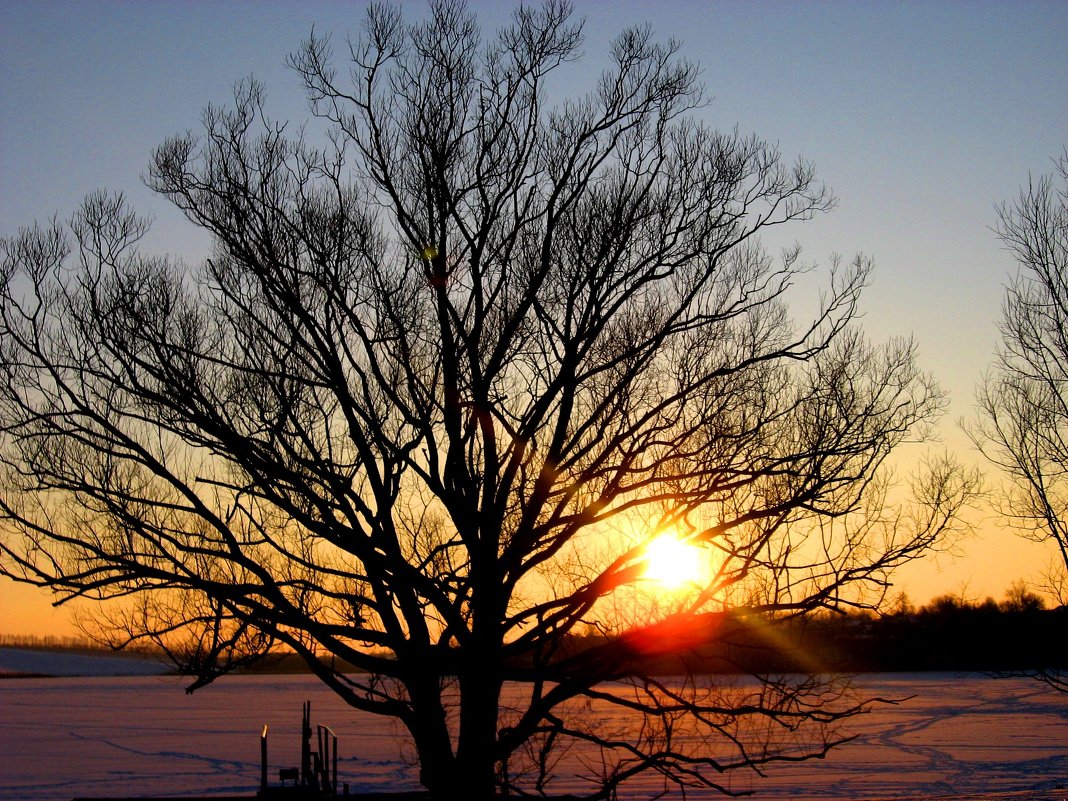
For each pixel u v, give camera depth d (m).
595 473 11.34
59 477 10.44
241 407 11.64
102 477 11.09
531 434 11.35
